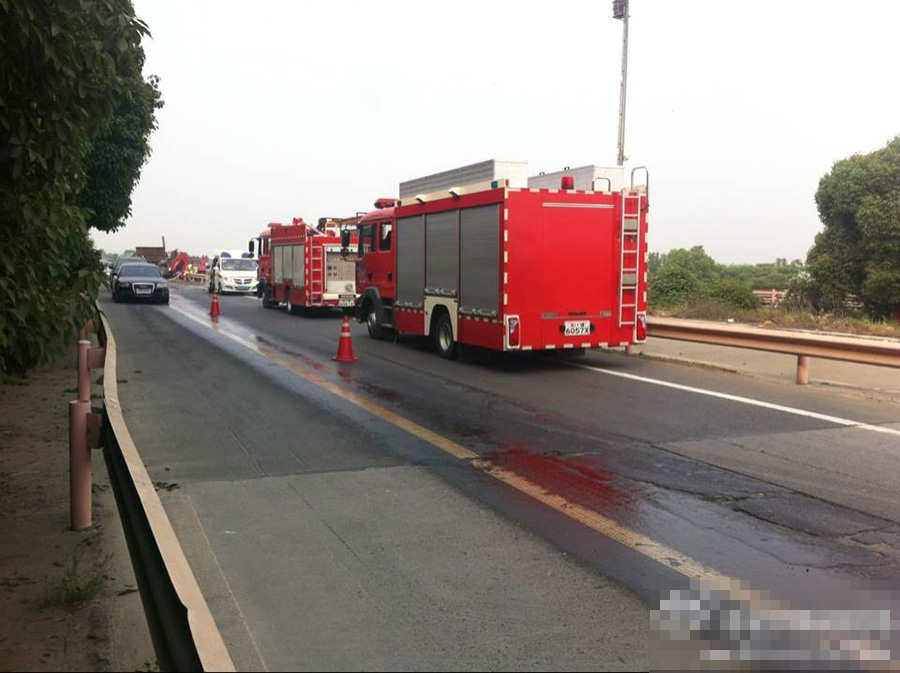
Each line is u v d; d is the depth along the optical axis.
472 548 5.16
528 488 6.48
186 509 5.91
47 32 4.91
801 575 4.73
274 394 10.80
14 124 5.11
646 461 7.33
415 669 3.65
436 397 10.66
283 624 4.09
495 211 12.73
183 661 2.87
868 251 26.94
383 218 17.47
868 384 11.75
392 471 6.99
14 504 5.93
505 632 4.01
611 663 3.71
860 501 6.14
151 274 32.19
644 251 13.41
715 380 12.13
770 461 7.32
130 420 9.06
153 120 22.06
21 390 10.51
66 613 4.20
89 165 20.39
